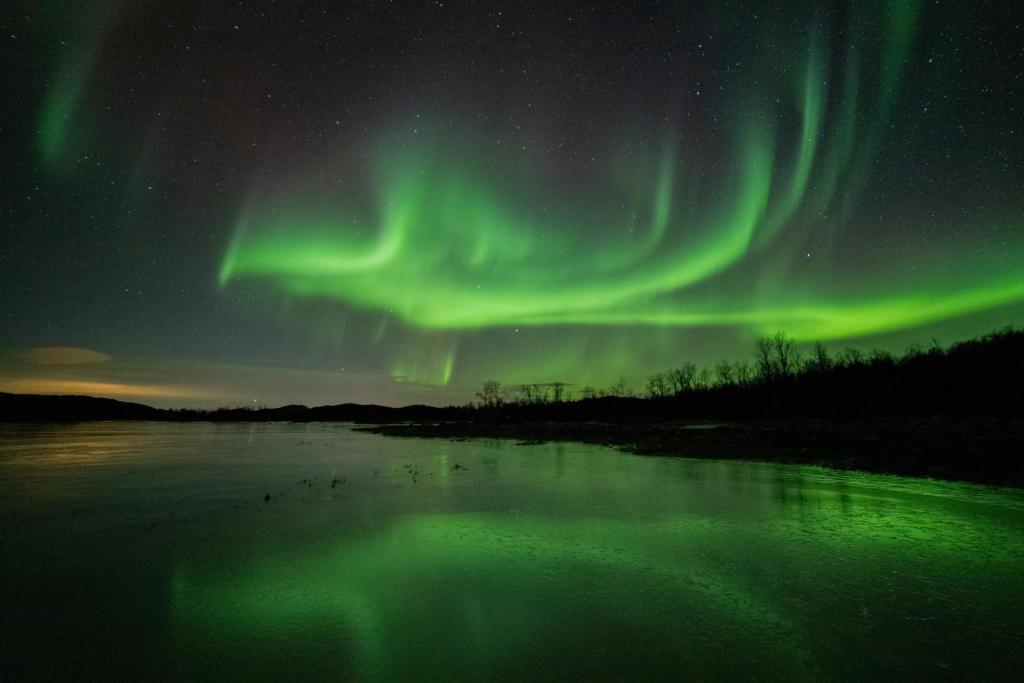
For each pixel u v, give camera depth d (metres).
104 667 3.92
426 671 3.85
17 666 3.94
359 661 4.01
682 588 5.64
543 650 4.18
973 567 6.30
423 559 6.73
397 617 4.87
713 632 4.51
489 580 5.91
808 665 3.92
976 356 43.00
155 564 6.50
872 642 4.30
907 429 21.80
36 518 9.34
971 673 3.79
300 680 3.72
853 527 8.47
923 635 4.43
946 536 7.83
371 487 13.07
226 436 40.84
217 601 5.27
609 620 4.79
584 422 54.03
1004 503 10.45
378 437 39.88
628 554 6.96
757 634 4.46
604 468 17.30
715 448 23.06
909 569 6.25
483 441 33.78
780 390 53.19
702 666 3.91
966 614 4.87
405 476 15.34
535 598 5.35
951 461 15.26
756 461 19.02
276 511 9.94
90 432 45.94
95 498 11.51
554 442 32.25
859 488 12.51
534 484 13.54
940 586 5.64
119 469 17.36
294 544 7.49
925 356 49.34
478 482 13.96
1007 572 6.11
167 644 4.30
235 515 9.53
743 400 53.53
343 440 35.72
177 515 9.57
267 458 21.48
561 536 7.93
